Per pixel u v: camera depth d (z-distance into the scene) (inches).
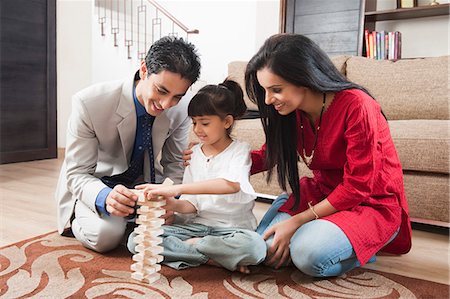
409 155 73.2
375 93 95.3
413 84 92.2
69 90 170.1
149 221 45.3
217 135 52.0
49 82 144.4
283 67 44.0
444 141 70.6
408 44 148.3
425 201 73.0
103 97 54.5
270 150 53.6
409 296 45.0
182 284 46.0
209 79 186.2
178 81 46.7
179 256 50.6
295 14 162.4
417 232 72.9
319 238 45.8
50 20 143.1
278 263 50.3
